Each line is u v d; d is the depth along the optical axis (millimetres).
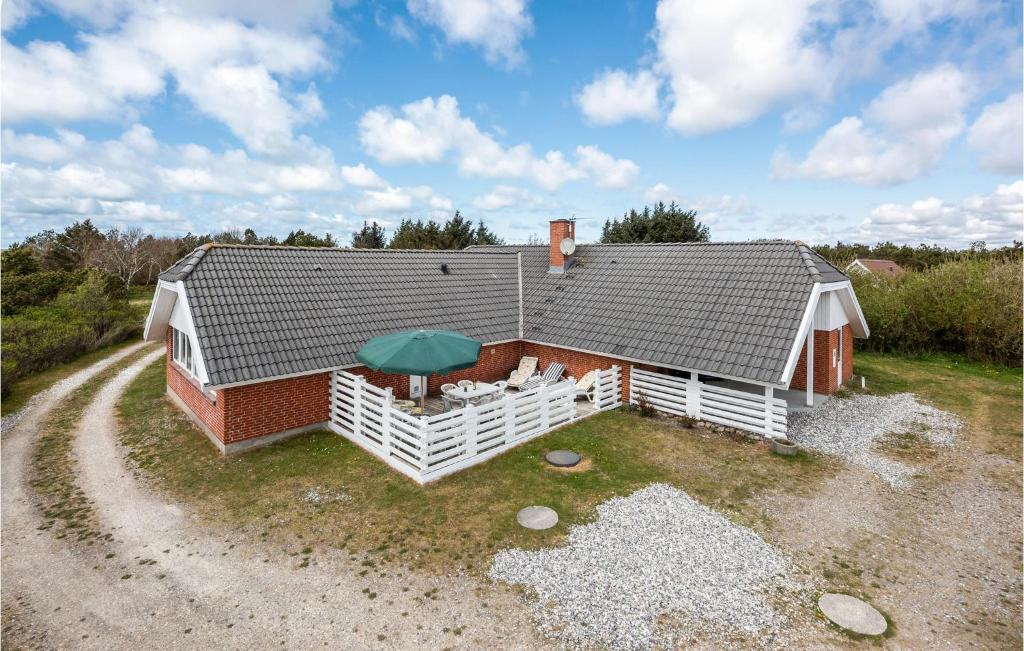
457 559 8102
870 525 9125
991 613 6895
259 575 7840
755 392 17312
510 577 7613
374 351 12234
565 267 21453
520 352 18969
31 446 13430
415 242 47094
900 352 24391
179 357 16422
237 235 68625
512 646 6297
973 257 24875
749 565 7891
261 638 6527
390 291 17547
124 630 6730
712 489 10422
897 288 25641
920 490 10508
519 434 12914
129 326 31062
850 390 17953
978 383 19078
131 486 11023
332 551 8422
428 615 6867
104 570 8062
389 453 11742
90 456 12711
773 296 14438
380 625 6699
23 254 39438
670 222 38812
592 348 15844
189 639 6543
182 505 10117
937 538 8750
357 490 10492
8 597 7445
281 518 9500
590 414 14828
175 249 63500
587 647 6262
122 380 20641
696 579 7555
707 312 15062
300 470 11477
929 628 6605
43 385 19750
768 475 11078
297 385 13375
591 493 10227
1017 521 9320
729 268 16656
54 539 8984
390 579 7656
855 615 6789
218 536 8969
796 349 12492
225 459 12148
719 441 12977
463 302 18844
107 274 38875
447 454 11078
